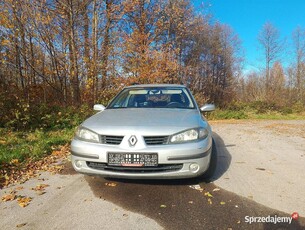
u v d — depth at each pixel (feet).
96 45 40.63
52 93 39.99
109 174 10.66
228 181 12.78
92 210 9.73
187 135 10.74
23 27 32.63
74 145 11.35
